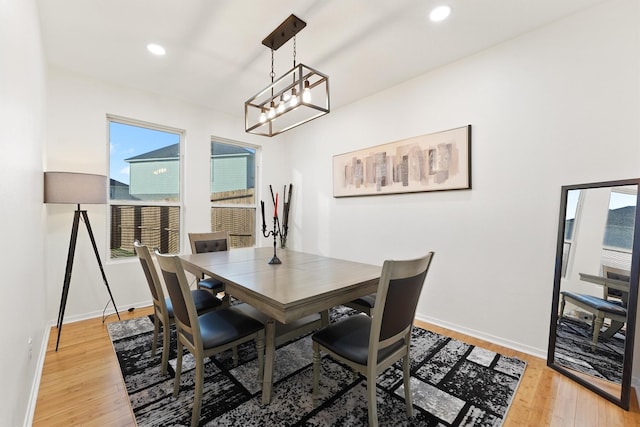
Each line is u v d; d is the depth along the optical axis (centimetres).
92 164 291
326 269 202
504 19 207
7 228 112
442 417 151
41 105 215
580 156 199
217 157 410
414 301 146
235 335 160
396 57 257
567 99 204
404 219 307
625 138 182
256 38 229
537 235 219
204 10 197
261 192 450
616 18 186
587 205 192
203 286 258
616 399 162
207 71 283
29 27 159
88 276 287
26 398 147
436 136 277
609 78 188
